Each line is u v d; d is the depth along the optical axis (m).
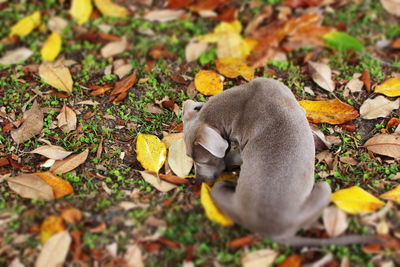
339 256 3.38
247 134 3.74
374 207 3.63
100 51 5.27
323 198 3.40
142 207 3.74
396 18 5.64
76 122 4.46
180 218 3.65
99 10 5.75
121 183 3.97
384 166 4.05
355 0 5.84
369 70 4.95
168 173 4.04
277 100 3.71
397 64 5.00
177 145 4.15
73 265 3.36
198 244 3.47
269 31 5.41
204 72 4.85
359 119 4.46
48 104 4.64
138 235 3.53
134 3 5.85
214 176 3.92
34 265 3.35
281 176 3.36
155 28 5.58
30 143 4.32
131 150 4.25
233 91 3.93
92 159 4.16
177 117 4.51
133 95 4.73
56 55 5.16
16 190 3.83
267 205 3.27
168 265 3.36
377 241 3.29
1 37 5.45
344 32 5.49
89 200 3.80
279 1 5.82
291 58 5.18
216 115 3.90
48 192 3.82
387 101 4.52
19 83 4.87
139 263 3.35
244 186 3.46
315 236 3.52
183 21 5.66
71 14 5.68
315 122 4.37
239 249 3.45
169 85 4.86
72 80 4.84
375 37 5.39
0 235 3.54
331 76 4.91
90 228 3.58
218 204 3.58
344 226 3.53
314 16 5.49
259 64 5.02
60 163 4.09
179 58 5.18
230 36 5.26
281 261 3.37
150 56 5.21
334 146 4.23
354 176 3.99
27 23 5.50
